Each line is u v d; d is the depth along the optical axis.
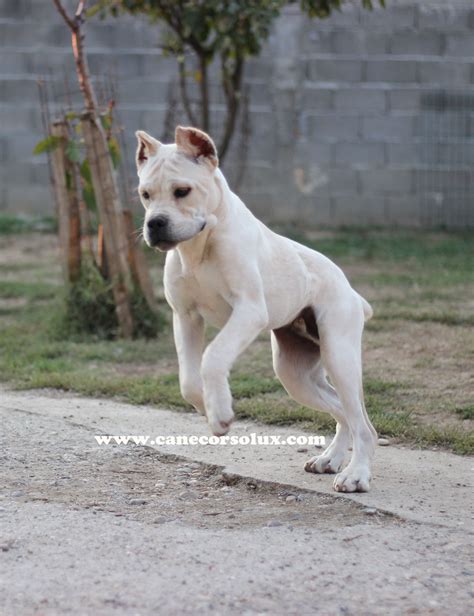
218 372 5.70
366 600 4.73
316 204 20.72
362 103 20.48
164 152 5.75
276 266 6.26
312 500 6.29
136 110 20.61
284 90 20.47
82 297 11.64
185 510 6.11
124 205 12.43
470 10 20.34
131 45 20.56
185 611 4.57
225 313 6.16
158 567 5.04
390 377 9.69
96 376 9.84
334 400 6.94
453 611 4.64
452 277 15.12
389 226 20.70
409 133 20.48
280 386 9.34
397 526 5.75
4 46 20.69
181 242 5.76
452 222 20.64
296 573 5.00
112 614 4.53
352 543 5.42
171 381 9.70
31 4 20.62
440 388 9.27
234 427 8.23
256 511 6.09
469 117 20.42
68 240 11.70
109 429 7.99
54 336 11.59
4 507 5.99
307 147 20.62
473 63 20.34
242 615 4.54
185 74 15.98
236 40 13.68
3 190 20.98
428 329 11.59
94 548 5.29
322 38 20.39
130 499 6.33
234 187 20.39
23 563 5.08
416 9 20.27
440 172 20.53
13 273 15.82
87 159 11.32
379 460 7.25
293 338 6.91
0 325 12.28
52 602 4.65
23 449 7.41
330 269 6.65
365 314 6.86
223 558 5.17
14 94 20.77
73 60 20.70
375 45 20.39
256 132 20.56
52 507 6.02
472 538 5.54
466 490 6.47
